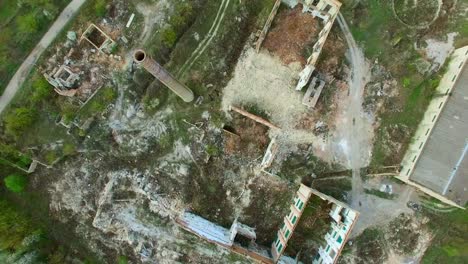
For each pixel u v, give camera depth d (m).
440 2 42.66
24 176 47.19
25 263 44.34
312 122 43.44
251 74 43.91
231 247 41.84
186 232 44.44
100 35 44.78
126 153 45.56
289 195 44.38
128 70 44.47
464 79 39.34
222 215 45.41
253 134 43.91
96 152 46.16
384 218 43.62
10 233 44.62
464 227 43.19
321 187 43.97
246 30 44.91
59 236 47.75
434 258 43.72
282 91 43.66
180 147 44.84
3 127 46.09
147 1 44.19
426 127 41.25
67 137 45.78
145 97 44.47
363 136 43.41
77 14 44.72
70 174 46.69
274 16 43.97
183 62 44.38
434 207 43.28
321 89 42.78
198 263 44.59
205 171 44.59
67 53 45.03
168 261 44.75
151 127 44.97
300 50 43.66
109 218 44.94
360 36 43.44
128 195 45.28
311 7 42.47
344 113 43.34
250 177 44.22
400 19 43.25
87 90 44.94
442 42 42.84
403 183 43.47
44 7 44.53
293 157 43.69
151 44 43.94
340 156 43.59
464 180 39.03
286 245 43.09
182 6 43.50
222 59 44.19
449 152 39.31
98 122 45.34
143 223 44.84
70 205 46.94
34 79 45.22
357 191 43.72
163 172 45.25
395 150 43.09
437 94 41.97
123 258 46.31
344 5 42.84
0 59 45.38
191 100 44.25
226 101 44.12
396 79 43.16
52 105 45.44
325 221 43.69
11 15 45.53
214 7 44.00
